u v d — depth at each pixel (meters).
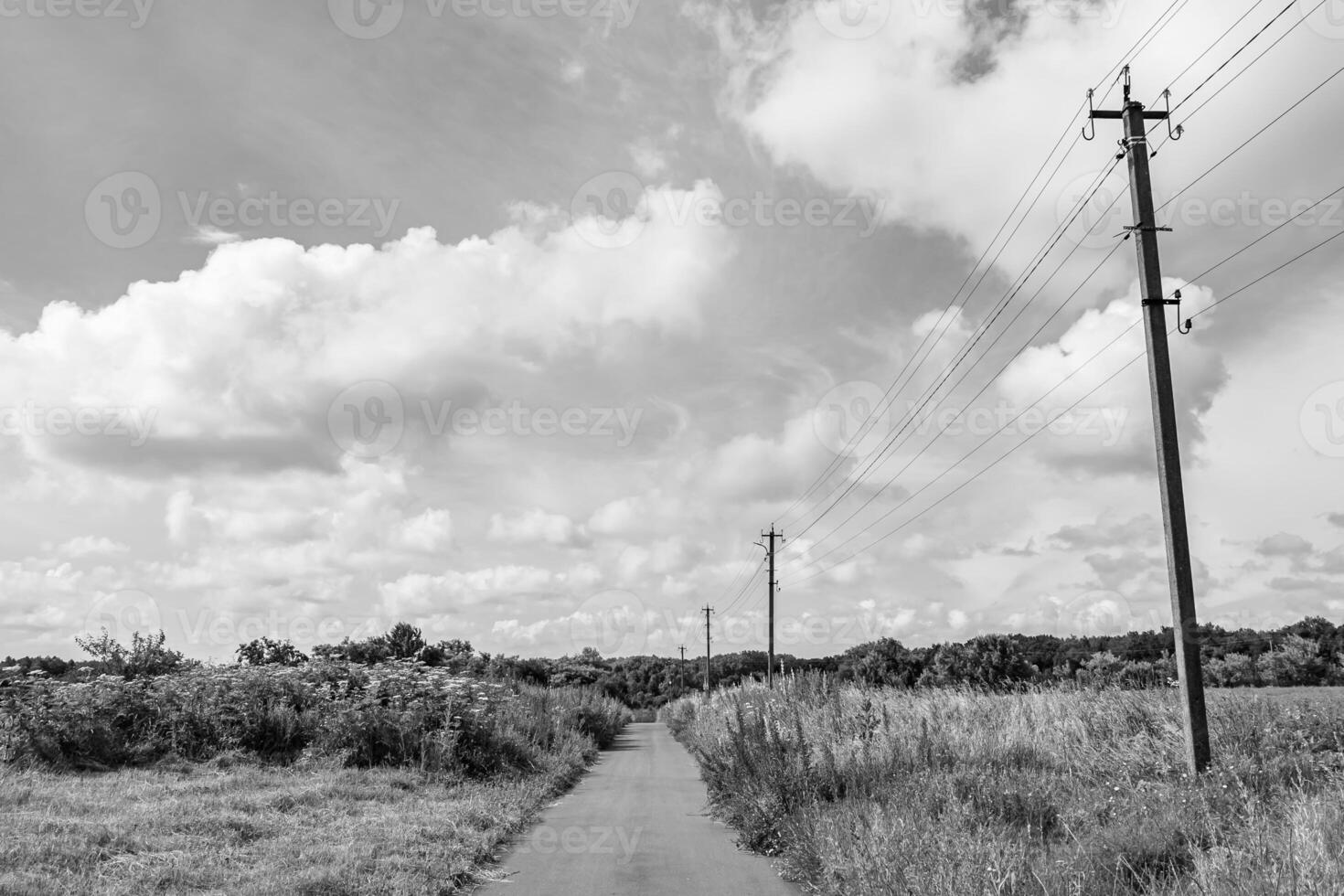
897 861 7.38
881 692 21.58
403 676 18.72
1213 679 35.56
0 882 7.10
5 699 15.23
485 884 8.66
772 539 48.38
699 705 41.56
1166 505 11.34
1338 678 34.00
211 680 17.86
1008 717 15.11
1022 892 6.55
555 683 47.28
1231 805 8.41
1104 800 9.64
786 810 11.00
